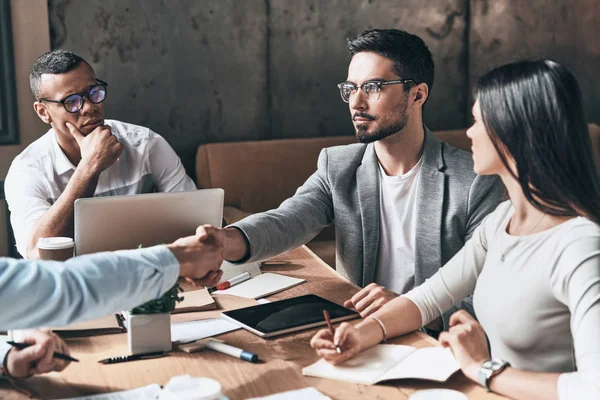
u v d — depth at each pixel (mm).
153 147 2801
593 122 4473
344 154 2334
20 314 1271
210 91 3988
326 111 4180
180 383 1218
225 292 1998
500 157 1461
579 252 1340
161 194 1844
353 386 1397
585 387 1223
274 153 3922
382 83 2127
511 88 1414
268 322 1717
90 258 1359
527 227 1487
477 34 4277
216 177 3834
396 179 2219
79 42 3725
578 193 1376
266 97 4082
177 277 1445
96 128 2523
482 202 2123
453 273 1708
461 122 4352
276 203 3926
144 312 1550
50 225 2350
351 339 1519
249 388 1389
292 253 2416
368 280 2268
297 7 4039
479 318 1578
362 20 4133
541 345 1439
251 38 4000
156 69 3879
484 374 1356
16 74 3594
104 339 1660
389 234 2258
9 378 1402
